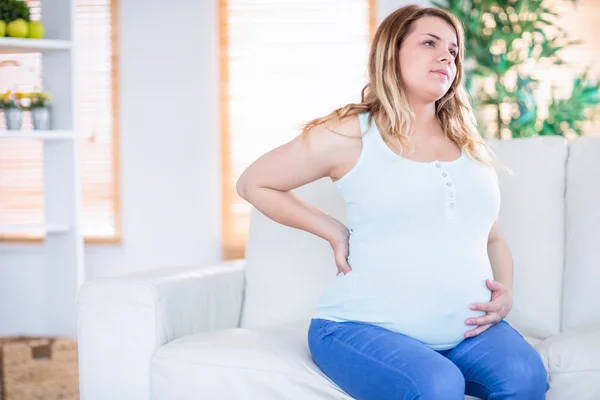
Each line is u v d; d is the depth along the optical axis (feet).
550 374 5.70
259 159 6.12
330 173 5.99
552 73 13.97
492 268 6.57
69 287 12.55
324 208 7.64
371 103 6.02
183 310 6.88
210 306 7.34
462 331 5.61
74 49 12.14
